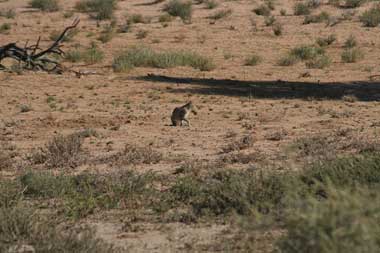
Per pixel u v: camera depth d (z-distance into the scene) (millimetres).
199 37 137500
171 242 30047
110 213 35094
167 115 70375
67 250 27406
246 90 86750
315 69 104562
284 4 176000
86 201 36344
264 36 138375
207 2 175000
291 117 67500
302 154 47969
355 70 102438
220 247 28562
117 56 113812
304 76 98188
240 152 50688
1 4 187250
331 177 34938
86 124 66188
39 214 33688
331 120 65000
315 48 120750
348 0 170500
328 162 38344
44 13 175500
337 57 116000
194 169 44031
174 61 107875
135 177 40750
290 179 34062
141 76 98938
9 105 78000
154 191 38281
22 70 101625
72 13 171000
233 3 176500
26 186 37969
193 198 36875
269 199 32812
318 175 35781
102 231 32062
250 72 102500
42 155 49594
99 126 65188
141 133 60969
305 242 18094
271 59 114688
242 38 136500
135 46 127312
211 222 32719
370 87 87625
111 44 132500
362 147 49125
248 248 28156
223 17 161625
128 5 180375
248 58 111500
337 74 99375
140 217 34094
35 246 27844
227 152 51156
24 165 48250
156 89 88188
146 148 52656
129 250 28922
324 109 71125
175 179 41875
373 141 51656
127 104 77750
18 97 82875
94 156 50719
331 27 147250
